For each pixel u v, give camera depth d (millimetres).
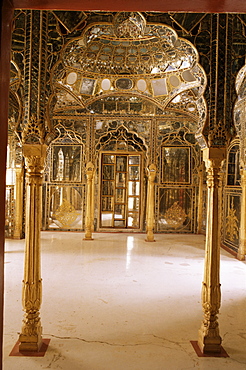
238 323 3424
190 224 8789
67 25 2816
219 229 2887
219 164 2893
